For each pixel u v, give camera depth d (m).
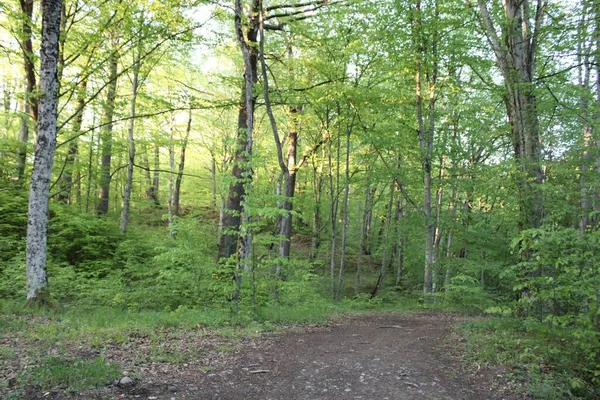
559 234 5.28
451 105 16.88
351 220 28.94
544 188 7.67
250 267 9.10
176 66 16.39
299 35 13.04
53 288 10.27
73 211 15.27
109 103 13.96
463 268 16.38
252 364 5.57
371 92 14.27
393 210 26.55
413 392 4.82
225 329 7.39
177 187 27.11
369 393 4.75
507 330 7.38
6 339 5.61
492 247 15.96
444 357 6.29
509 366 5.58
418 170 16.52
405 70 15.20
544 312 7.57
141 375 4.70
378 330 8.84
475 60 13.60
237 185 11.94
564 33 9.20
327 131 16.41
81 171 17.56
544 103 11.04
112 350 5.48
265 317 8.98
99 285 10.63
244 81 12.04
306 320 9.42
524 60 9.20
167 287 10.54
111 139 16.25
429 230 15.59
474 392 4.87
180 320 7.73
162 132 18.14
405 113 16.11
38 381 4.11
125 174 23.84
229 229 9.19
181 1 10.38
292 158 17.56
